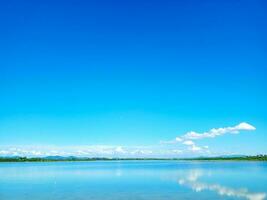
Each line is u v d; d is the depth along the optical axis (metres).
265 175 81.62
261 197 43.59
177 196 44.28
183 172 98.19
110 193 47.41
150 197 43.50
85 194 46.44
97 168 140.88
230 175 82.50
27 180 70.81
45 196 44.56
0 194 46.53
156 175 84.81
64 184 60.75
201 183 61.25
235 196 44.34
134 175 85.56
